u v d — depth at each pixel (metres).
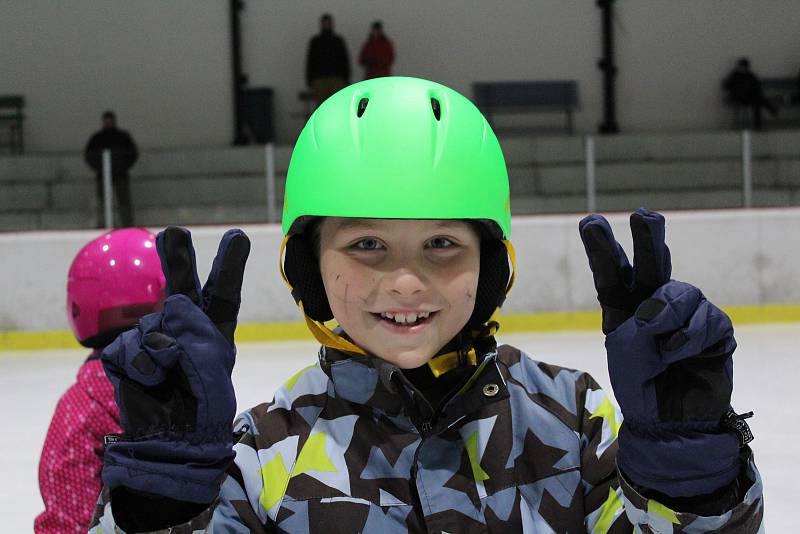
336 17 12.68
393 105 0.97
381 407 1.00
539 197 8.87
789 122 12.76
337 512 0.97
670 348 0.79
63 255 7.52
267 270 7.52
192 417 0.81
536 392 1.06
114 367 0.83
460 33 12.72
